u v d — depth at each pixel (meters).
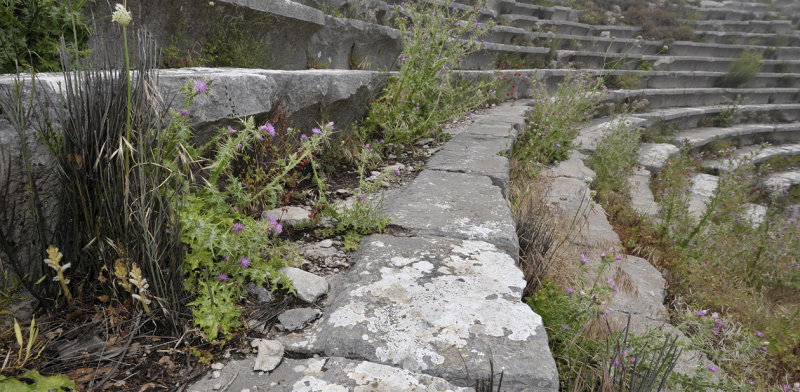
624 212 4.70
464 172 4.05
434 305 1.92
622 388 1.69
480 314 1.87
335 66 6.28
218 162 2.24
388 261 2.29
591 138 7.71
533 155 5.57
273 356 1.64
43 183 1.71
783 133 12.22
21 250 1.72
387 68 7.64
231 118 2.63
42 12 2.25
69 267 1.82
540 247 2.97
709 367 2.14
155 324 1.75
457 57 5.27
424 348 1.66
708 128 11.59
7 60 2.17
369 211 2.76
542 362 1.62
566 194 4.88
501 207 3.12
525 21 12.96
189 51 3.71
